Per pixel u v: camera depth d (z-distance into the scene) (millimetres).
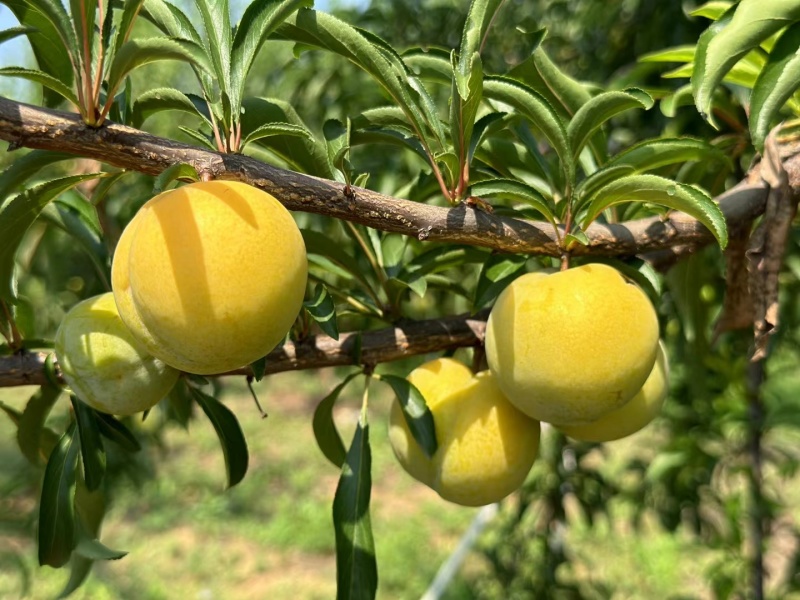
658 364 267
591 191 240
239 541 1253
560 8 658
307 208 213
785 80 213
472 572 1068
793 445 822
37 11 214
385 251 296
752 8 219
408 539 1202
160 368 238
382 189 555
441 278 312
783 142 274
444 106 586
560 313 218
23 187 273
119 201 552
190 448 1688
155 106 242
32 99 1078
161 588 1085
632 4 555
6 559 911
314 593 1094
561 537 629
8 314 253
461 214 232
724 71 222
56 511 250
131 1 199
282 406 2020
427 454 247
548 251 246
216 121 224
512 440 255
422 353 274
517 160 300
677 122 473
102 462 251
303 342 266
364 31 246
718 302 453
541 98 236
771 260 259
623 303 222
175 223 176
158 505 1374
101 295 248
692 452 566
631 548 1035
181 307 175
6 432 940
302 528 1289
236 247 175
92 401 235
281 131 208
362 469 258
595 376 217
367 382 269
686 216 262
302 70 672
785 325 505
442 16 708
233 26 232
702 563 999
